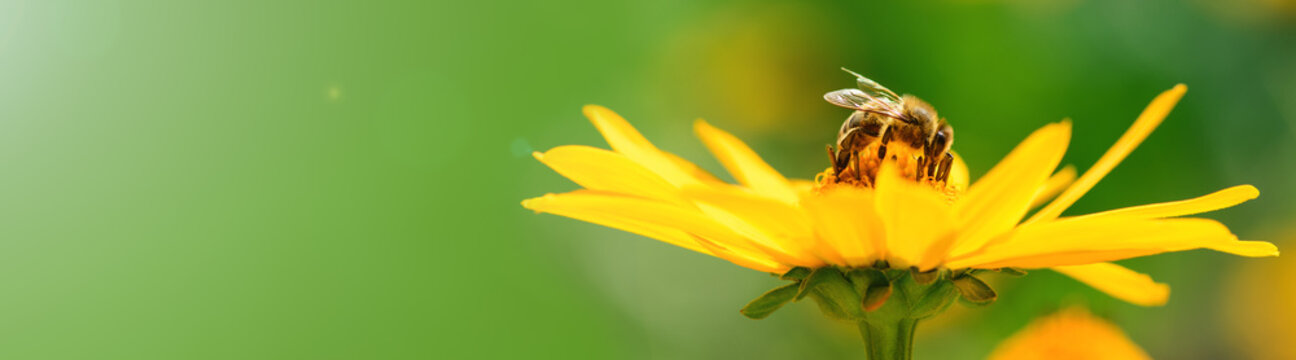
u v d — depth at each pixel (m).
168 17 0.51
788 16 0.40
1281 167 0.38
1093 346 0.29
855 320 0.27
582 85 0.49
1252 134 0.38
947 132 0.30
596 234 0.46
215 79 0.52
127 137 0.51
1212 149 0.38
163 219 0.51
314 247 0.50
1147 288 0.28
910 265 0.27
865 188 0.29
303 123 0.51
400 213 0.50
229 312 0.50
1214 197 0.27
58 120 0.50
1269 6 0.38
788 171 0.40
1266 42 0.38
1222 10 0.38
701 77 0.42
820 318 0.39
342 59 0.52
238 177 0.51
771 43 0.40
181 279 0.50
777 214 0.27
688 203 0.27
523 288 0.47
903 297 0.27
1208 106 0.38
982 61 0.38
